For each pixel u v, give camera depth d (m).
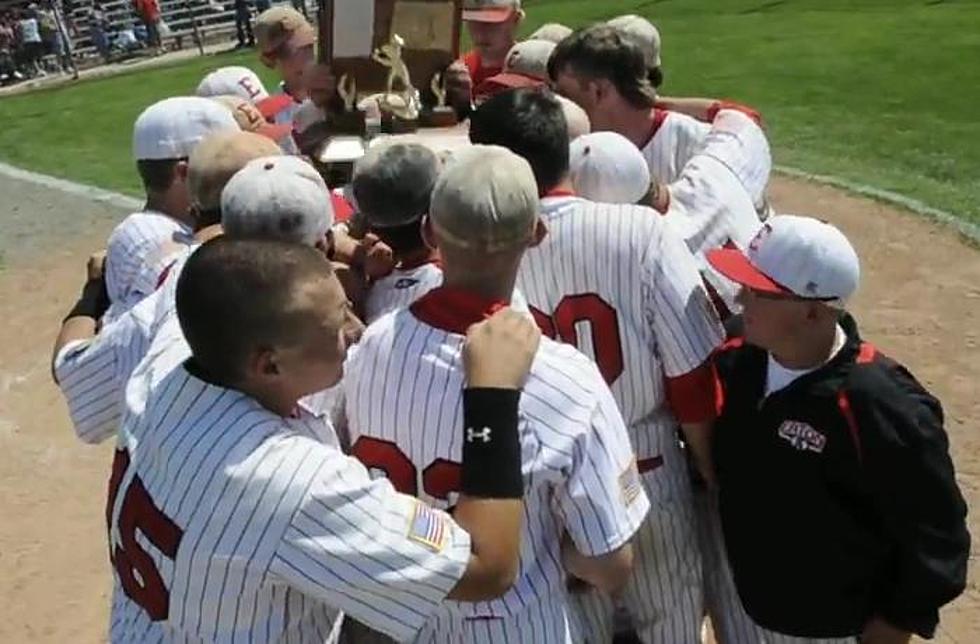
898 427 3.12
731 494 3.41
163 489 2.43
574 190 3.66
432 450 2.82
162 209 4.15
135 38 30.69
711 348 3.48
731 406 3.37
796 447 3.21
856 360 3.19
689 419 3.53
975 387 6.83
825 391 3.16
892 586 3.26
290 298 2.40
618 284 3.41
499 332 2.68
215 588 2.40
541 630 2.88
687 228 4.00
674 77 16.52
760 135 4.62
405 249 3.39
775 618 3.42
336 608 2.56
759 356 3.37
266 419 2.46
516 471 2.57
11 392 7.93
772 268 3.13
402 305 3.31
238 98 5.73
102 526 6.23
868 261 8.83
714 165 4.27
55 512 6.40
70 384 3.45
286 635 2.50
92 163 14.86
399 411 2.84
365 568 2.39
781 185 10.80
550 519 2.90
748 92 15.16
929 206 9.91
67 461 6.96
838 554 3.27
